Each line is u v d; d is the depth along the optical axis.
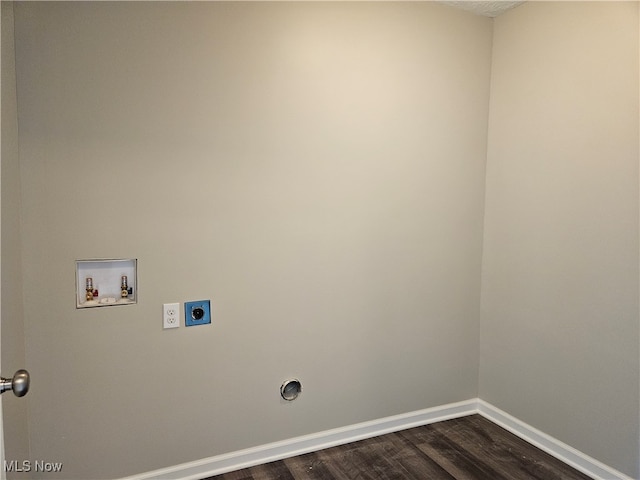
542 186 2.39
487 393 2.79
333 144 2.30
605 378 2.10
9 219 1.57
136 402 1.99
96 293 1.90
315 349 2.36
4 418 1.45
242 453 2.22
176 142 1.97
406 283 2.57
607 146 2.07
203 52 1.99
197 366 2.10
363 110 2.36
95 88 1.82
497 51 2.67
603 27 2.08
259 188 2.15
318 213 2.30
